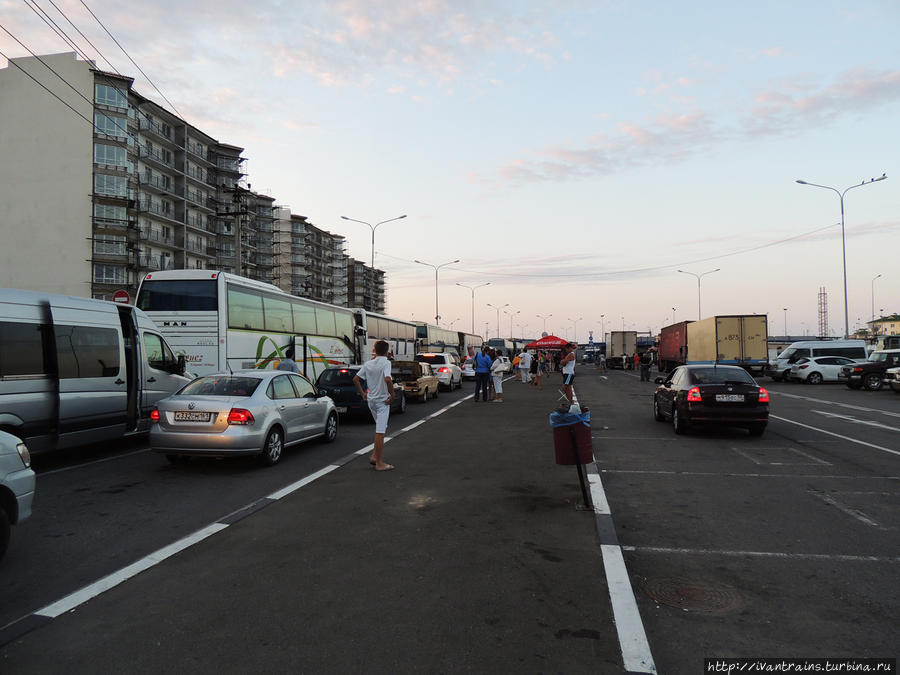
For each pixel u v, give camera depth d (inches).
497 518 216.8
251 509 231.3
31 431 305.1
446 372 981.8
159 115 2492.6
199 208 2755.9
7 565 170.7
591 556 174.6
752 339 1152.8
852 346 1202.6
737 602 142.1
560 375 1782.7
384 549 181.5
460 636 124.0
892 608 138.7
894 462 330.6
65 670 111.1
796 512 226.4
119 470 316.2
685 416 430.3
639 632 126.0
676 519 216.4
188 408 307.7
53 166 2080.5
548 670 110.7
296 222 4601.4
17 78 2106.3
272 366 633.0
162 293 530.6
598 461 335.9
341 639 122.9
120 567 168.4
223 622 131.2
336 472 305.9
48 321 321.1
